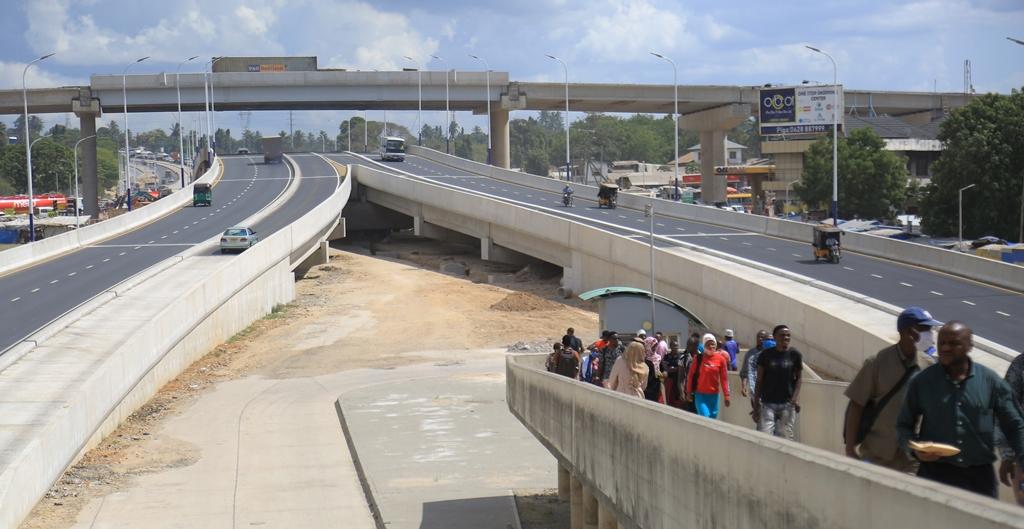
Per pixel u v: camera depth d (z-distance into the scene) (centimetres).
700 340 2336
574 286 6831
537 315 6253
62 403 2933
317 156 15088
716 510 931
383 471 2684
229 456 3027
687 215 8212
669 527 1088
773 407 1568
